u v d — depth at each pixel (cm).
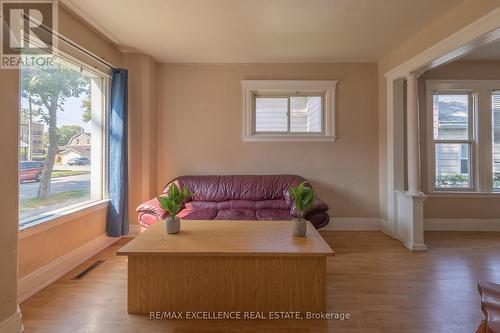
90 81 334
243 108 423
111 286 241
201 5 259
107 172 352
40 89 256
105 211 345
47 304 212
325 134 425
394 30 314
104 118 349
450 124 427
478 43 253
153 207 327
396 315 199
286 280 201
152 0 251
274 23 296
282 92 426
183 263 201
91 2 254
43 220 244
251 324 189
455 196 419
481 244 353
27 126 243
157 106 420
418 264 290
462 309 207
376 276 261
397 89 384
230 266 201
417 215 334
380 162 420
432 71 416
